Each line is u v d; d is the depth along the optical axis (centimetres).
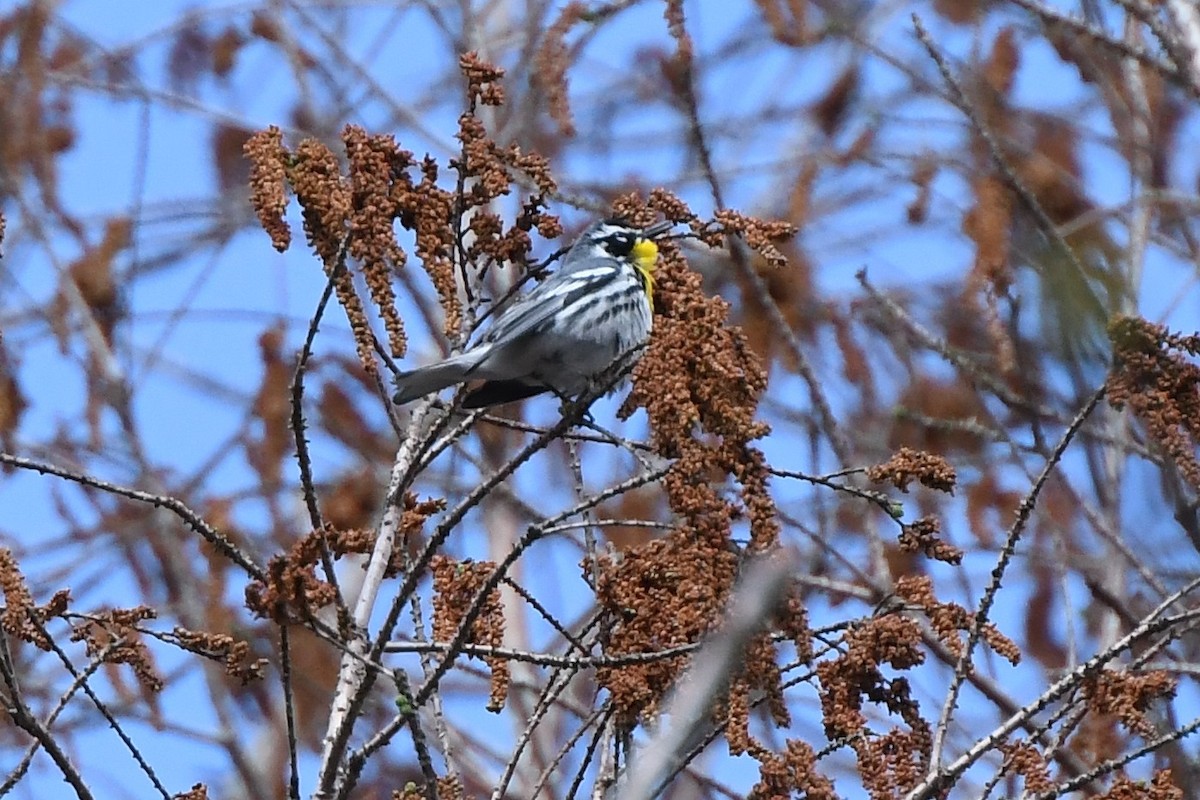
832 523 1405
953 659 1196
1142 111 1505
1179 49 1260
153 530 1589
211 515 1562
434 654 867
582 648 812
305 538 790
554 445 1638
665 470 777
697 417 773
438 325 1600
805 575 1285
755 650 717
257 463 1582
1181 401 859
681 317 791
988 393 1447
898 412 1341
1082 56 1537
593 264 1182
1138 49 1334
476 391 1135
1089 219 1411
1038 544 1380
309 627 758
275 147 916
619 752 816
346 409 1605
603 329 1152
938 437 1461
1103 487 1367
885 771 739
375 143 920
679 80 1448
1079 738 1140
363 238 900
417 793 811
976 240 1358
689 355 783
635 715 798
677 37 1415
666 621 803
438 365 966
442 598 864
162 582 1591
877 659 754
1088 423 1315
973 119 1373
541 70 1393
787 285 1524
